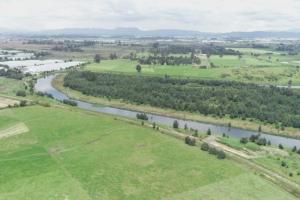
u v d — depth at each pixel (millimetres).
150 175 102125
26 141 125438
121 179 99125
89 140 127812
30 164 106625
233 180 100625
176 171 105000
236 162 117688
